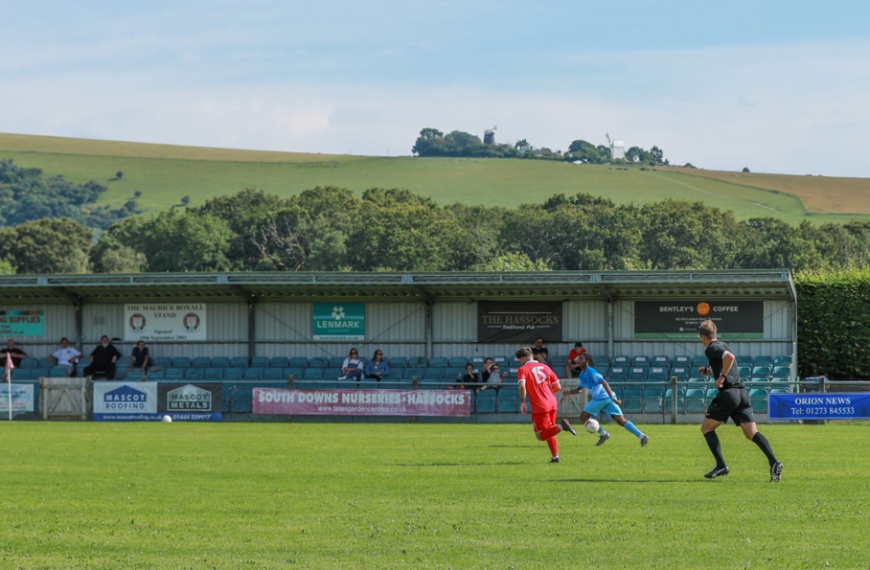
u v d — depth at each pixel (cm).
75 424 3438
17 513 1456
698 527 1296
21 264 13350
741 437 2719
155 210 18212
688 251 11225
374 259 11075
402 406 3544
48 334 4322
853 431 2919
